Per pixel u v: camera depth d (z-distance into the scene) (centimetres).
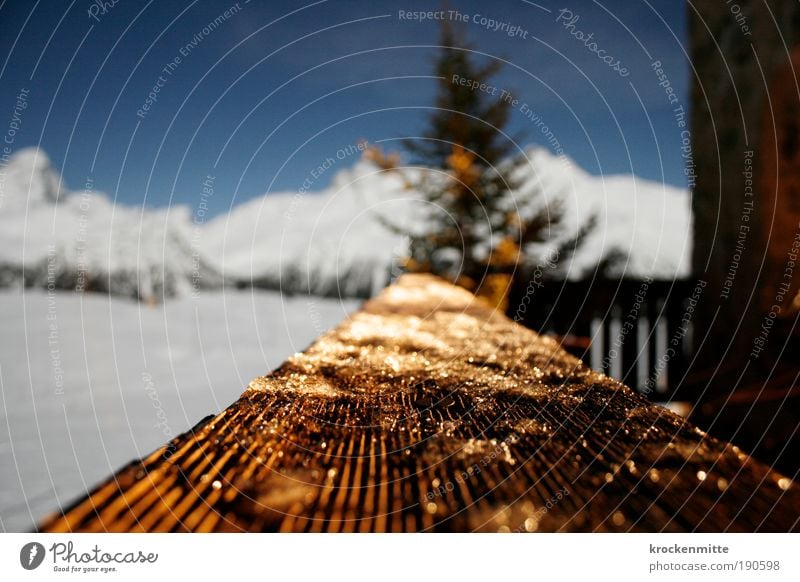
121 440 385
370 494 46
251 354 676
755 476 50
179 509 42
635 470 52
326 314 816
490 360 105
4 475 314
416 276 316
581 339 374
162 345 703
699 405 298
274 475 49
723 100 293
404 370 95
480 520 42
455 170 704
